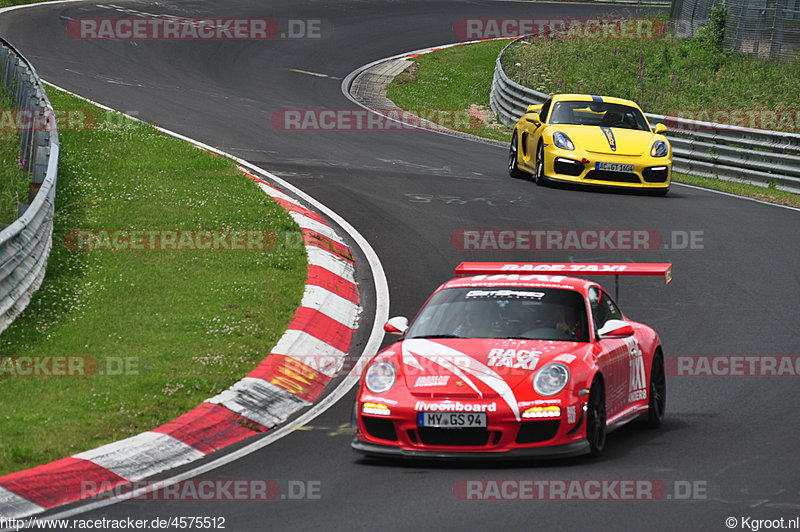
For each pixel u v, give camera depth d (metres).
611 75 115.94
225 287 47.16
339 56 135.50
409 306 47.69
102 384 34.72
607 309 32.41
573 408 26.97
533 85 114.50
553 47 130.12
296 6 166.62
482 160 83.62
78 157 69.00
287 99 107.19
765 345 40.78
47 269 48.16
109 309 43.47
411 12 171.75
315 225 58.84
